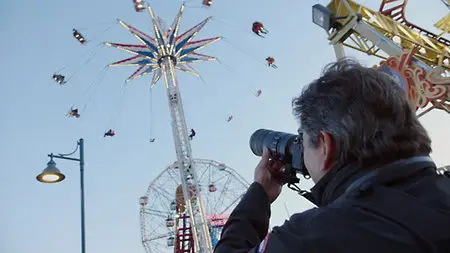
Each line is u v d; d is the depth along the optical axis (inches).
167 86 1439.5
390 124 52.2
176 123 1376.7
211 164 1327.5
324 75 60.6
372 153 50.9
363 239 43.1
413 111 56.6
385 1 517.7
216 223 1250.0
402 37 471.5
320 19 484.1
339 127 53.6
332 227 45.3
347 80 56.3
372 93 53.9
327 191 54.8
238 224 61.5
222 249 58.0
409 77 347.6
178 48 1461.6
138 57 1433.3
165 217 1348.4
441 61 462.3
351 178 51.9
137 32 1403.8
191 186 1277.1
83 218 561.9
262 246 49.3
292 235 46.7
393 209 45.0
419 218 43.4
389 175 49.4
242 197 68.7
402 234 42.3
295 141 72.6
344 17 466.0
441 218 43.3
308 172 66.9
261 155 84.9
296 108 61.9
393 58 364.2
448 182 49.4
